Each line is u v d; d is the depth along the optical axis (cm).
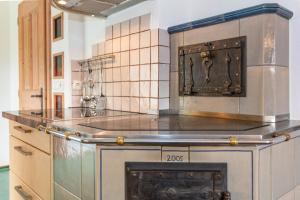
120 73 177
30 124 139
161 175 85
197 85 144
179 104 153
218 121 119
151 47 154
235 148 84
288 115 122
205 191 84
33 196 145
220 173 83
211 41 137
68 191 112
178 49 152
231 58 129
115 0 157
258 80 119
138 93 163
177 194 85
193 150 85
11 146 179
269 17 116
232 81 128
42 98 237
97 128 99
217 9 146
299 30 120
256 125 105
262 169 86
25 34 270
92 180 94
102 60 194
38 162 138
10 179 184
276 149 94
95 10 176
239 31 126
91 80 205
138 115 149
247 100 123
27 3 263
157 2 151
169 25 155
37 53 246
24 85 275
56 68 228
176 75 154
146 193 86
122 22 174
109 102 188
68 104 212
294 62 122
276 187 94
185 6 161
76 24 212
